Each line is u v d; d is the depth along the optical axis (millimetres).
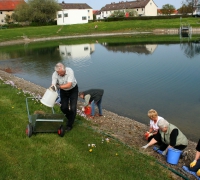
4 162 4738
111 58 23047
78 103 9828
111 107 10008
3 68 20172
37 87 12641
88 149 5453
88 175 4551
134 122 8242
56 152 5227
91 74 16500
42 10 64625
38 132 6043
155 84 13531
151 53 24984
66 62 22062
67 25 59781
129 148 5727
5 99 8539
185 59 20938
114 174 4641
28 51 31984
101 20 67250
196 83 13469
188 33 48281
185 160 5547
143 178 4570
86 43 37938
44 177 4426
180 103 10461
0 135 5793
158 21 59688
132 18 64562
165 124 5465
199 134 7613
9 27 61062
